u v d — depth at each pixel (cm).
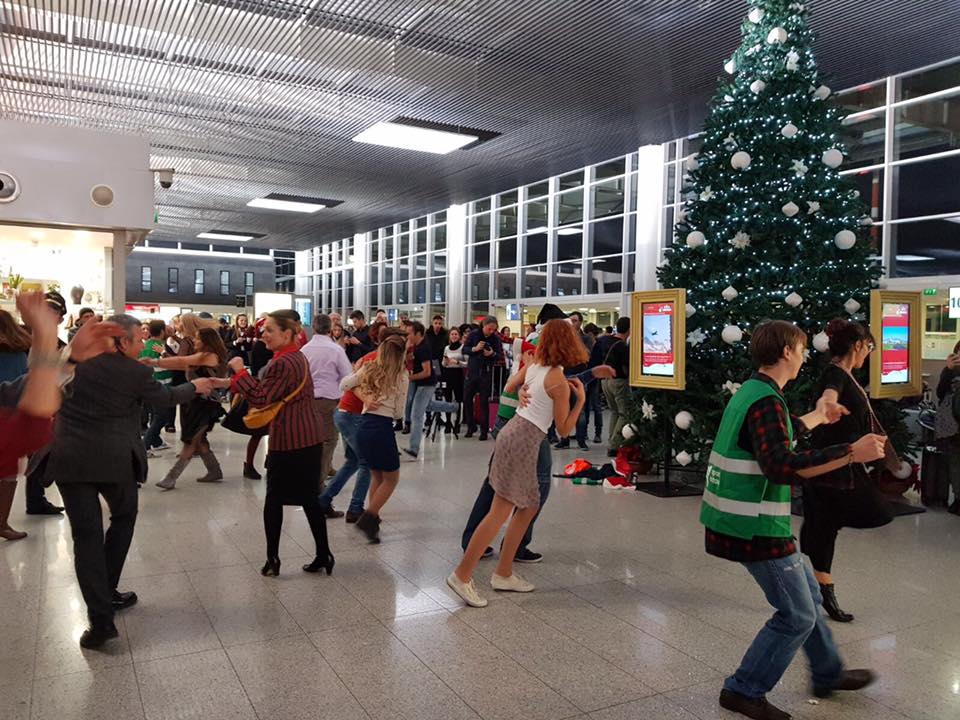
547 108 1112
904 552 486
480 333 988
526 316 1891
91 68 967
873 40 839
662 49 873
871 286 656
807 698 290
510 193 1986
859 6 749
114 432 331
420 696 286
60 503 588
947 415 579
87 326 189
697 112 1128
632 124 1195
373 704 280
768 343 259
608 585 417
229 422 627
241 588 404
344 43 880
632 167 1570
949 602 395
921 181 1071
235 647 329
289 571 433
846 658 326
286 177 1639
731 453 257
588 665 315
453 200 1916
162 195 1869
